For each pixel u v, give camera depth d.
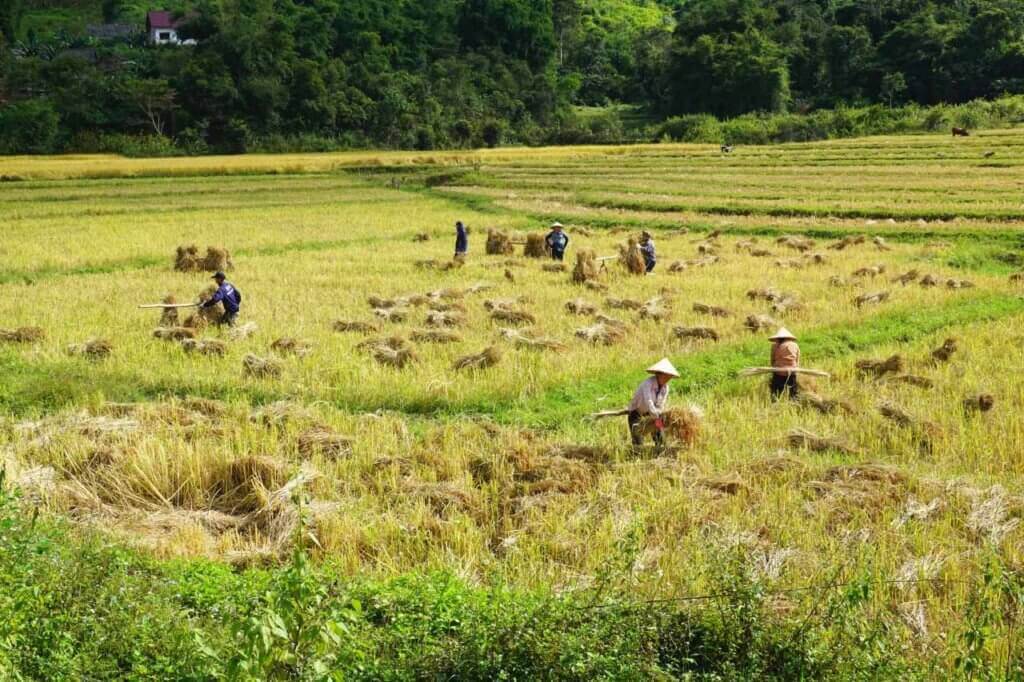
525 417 17.75
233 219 51.22
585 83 177.50
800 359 21.94
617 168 80.62
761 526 12.28
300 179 80.06
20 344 22.48
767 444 15.94
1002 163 68.94
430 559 11.74
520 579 11.12
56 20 197.75
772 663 8.94
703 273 32.72
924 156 78.31
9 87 123.88
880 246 38.81
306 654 7.95
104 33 183.62
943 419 17.08
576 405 18.44
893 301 27.42
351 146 127.12
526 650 8.74
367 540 12.22
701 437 15.84
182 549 12.11
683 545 11.77
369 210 56.53
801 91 163.62
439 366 20.59
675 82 159.50
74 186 71.06
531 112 151.50
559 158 93.44
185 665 8.53
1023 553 11.63
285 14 148.75
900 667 8.78
